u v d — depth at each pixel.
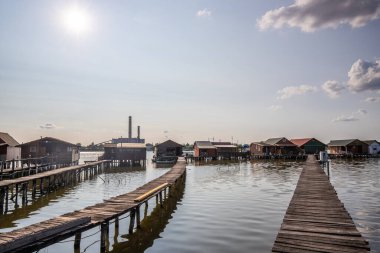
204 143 86.12
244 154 84.50
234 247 13.53
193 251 13.16
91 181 41.09
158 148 76.69
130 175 48.78
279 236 9.83
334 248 8.70
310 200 15.84
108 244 14.23
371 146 87.06
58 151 55.22
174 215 19.83
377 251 12.91
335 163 66.44
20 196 29.06
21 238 9.52
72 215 13.90
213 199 25.36
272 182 35.75
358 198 24.95
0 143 47.75
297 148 83.94
